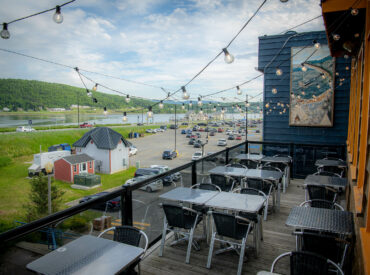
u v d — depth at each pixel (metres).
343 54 6.02
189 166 4.66
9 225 18.69
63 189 25.64
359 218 2.48
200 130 75.81
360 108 3.55
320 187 3.97
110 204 2.94
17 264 2.47
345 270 2.49
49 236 2.56
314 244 2.34
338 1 3.44
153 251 3.41
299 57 8.25
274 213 4.77
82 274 1.70
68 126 68.00
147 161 37.06
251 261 3.15
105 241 2.17
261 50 8.83
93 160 31.09
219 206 3.14
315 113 8.18
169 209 3.25
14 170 35.84
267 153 8.85
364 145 3.11
